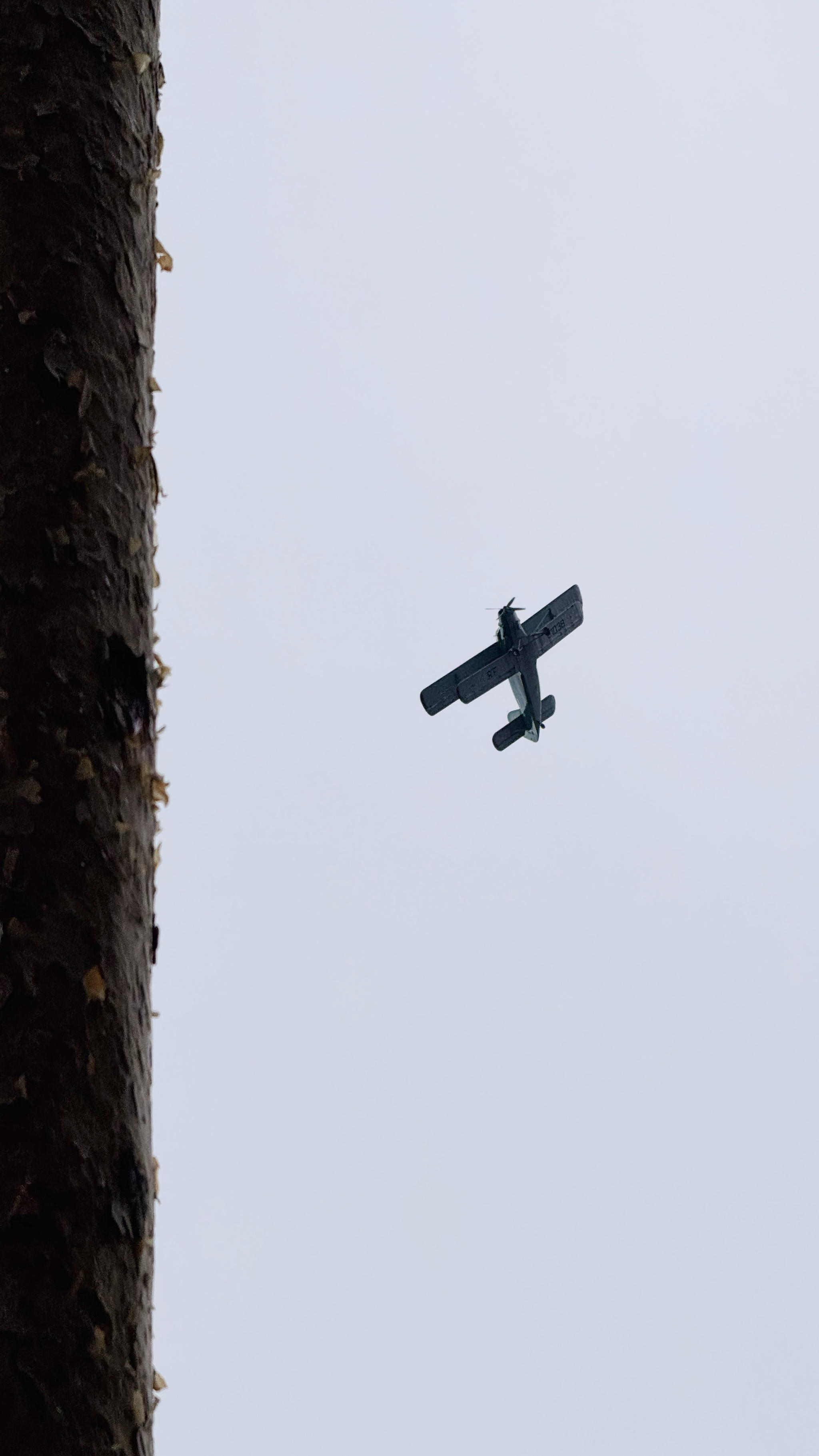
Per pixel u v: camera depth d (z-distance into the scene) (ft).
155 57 21.47
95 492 17.15
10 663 15.87
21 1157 14.03
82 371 17.54
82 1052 14.78
